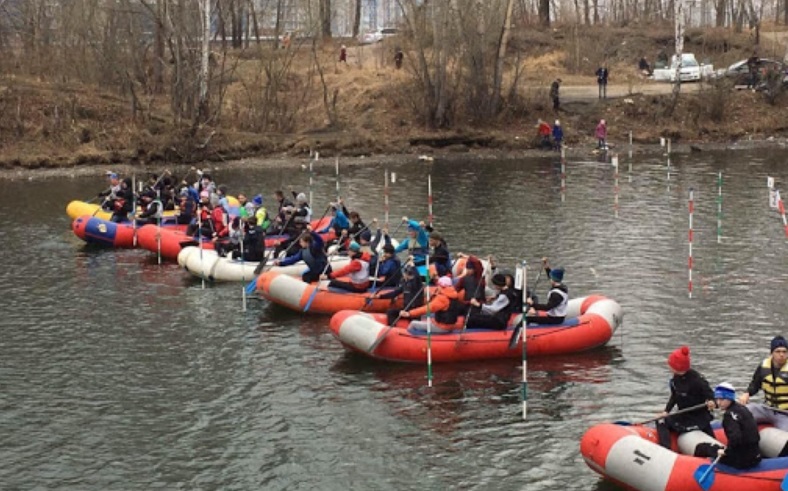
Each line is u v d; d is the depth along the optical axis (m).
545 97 48.88
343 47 54.97
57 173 39.00
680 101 48.38
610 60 59.56
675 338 16.23
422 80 47.16
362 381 14.56
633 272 20.80
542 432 12.59
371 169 40.25
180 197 25.78
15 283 20.83
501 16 47.53
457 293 15.21
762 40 61.28
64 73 47.50
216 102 47.84
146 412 13.49
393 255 17.88
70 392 14.26
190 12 45.44
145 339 16.77
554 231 25.44
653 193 31.64
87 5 49.59
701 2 82.56
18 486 11.34
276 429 12.87
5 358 15.77
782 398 10.81
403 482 11.28
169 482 11.40
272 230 22.94
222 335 16.95
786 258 21.92
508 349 15.15
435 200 31.28
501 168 39.78
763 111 48.75
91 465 11.87
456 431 12.69
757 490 9.66
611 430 10.70
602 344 15.76
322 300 17.83
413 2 47.88
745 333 16.42
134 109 43.91
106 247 24.70
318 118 47.97
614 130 46.75
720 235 24.53
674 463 9.94
